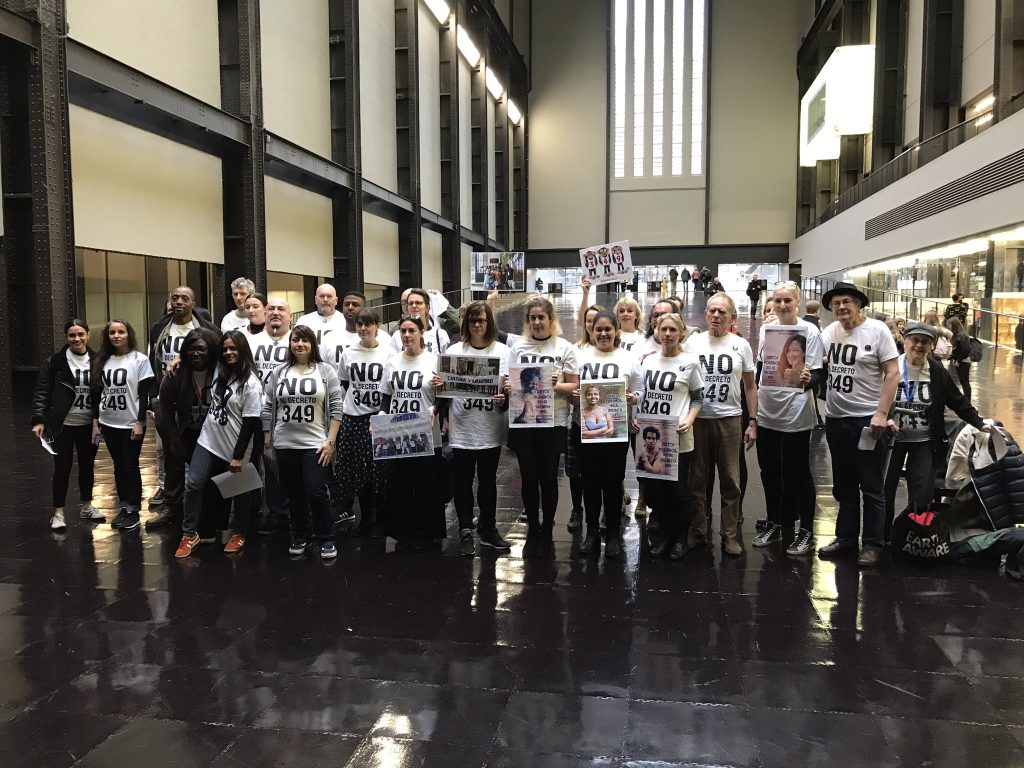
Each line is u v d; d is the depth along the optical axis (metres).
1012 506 4.63
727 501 5.01
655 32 43.38
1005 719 2.93
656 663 3.41
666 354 4.89
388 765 2.65
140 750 2.76
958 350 7.95
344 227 20.28
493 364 4.94
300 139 17.78
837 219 32.19
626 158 44.16
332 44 19.73
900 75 26.81
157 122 12.92
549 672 3.34
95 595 4.29
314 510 4.92
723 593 4.28
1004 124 16.30
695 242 43.59
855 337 4.82
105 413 5.55
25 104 9.95
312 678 3.29
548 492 5.08
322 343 6.00
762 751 2.72
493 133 37.94
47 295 10.09
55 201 10.15
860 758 2.68
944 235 19.86
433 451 5.11
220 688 3.21
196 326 6.07
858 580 4.48
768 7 41.97
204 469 5.02
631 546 5.21
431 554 5.06
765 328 5.02
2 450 8.40
